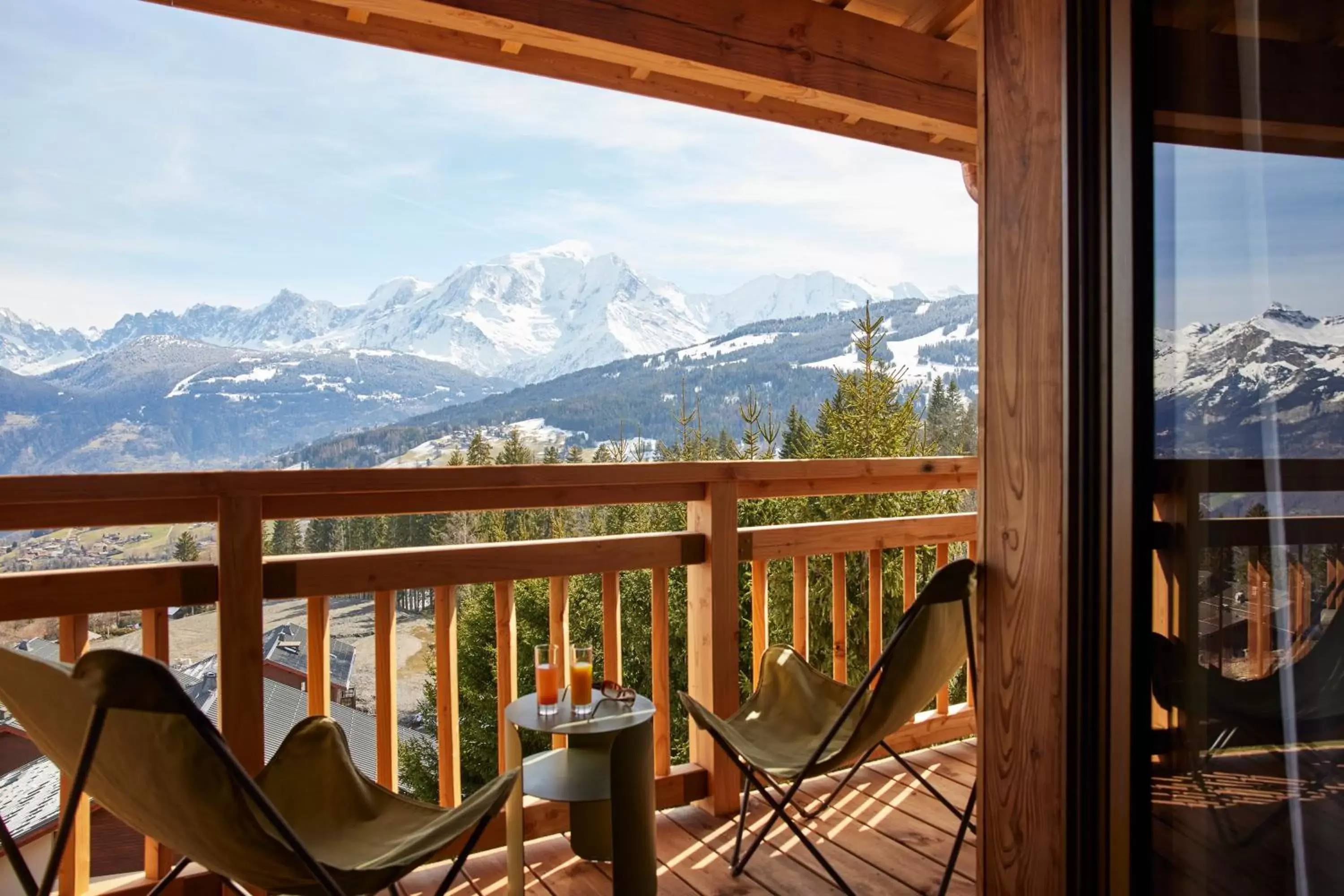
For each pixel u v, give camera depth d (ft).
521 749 7.27
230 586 6.79
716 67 9.60
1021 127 5.91
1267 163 4.32
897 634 6.17
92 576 6.48
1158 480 4.98
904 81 10.91
